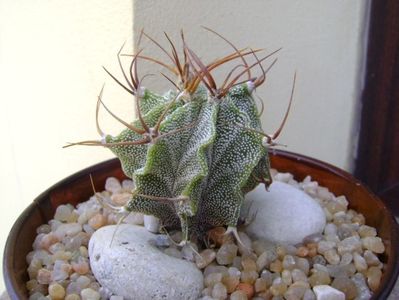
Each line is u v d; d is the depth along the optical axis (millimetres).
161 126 178
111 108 271
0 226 387
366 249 213
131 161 190
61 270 200
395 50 348
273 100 320
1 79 332
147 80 259
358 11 340
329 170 256
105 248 188
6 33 308
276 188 235
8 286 174
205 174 171
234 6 280
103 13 251
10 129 342
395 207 383
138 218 227
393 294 259
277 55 311
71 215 235
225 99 187
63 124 300
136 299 180
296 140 345
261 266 201
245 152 186
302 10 310
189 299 181
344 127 372
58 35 275
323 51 332
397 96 360
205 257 199
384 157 378
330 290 185
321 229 223
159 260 184
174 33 260
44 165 327
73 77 281
